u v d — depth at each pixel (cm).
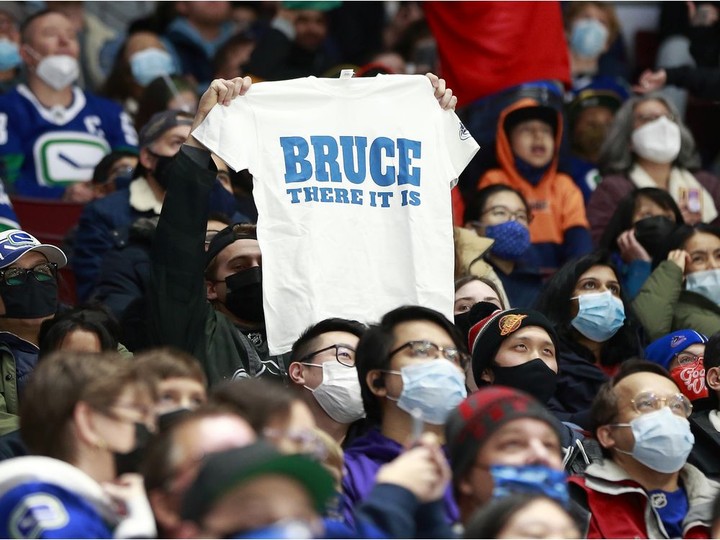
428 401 1797
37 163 3297
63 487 1422
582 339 2503
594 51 3844
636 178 3203
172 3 3819
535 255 3052
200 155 2127
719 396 2275
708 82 3550
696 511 1969
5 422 2038
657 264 2780
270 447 1205
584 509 1956
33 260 2194
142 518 1398
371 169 2180
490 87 3172
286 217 2131
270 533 1165
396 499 1424
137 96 3584
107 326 2122
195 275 2116
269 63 3288
